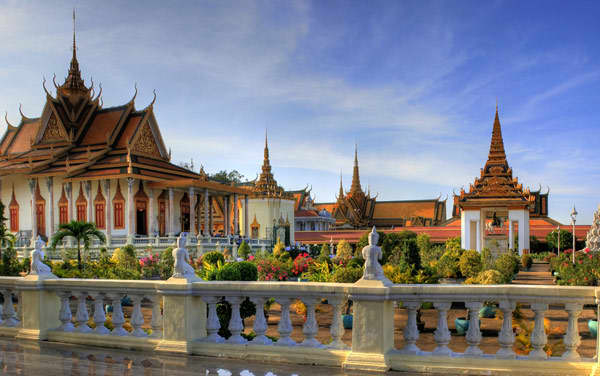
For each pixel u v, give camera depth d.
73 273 24.53
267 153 86.56
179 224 62.16
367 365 7.65
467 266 33.53
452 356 7.59
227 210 65.75
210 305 9.02
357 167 131.62
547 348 10.47
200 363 8.31
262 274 23.61
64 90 66.88
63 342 10.12
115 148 62.19
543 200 96.06
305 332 8.35
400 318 19.50
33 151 65.81
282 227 72.69
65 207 59.59
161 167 61.06
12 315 11.14
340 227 121.19
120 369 8.07
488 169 73.81
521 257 60.59
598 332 7.13
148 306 22.97
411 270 21.73
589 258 36.00
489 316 19.75
